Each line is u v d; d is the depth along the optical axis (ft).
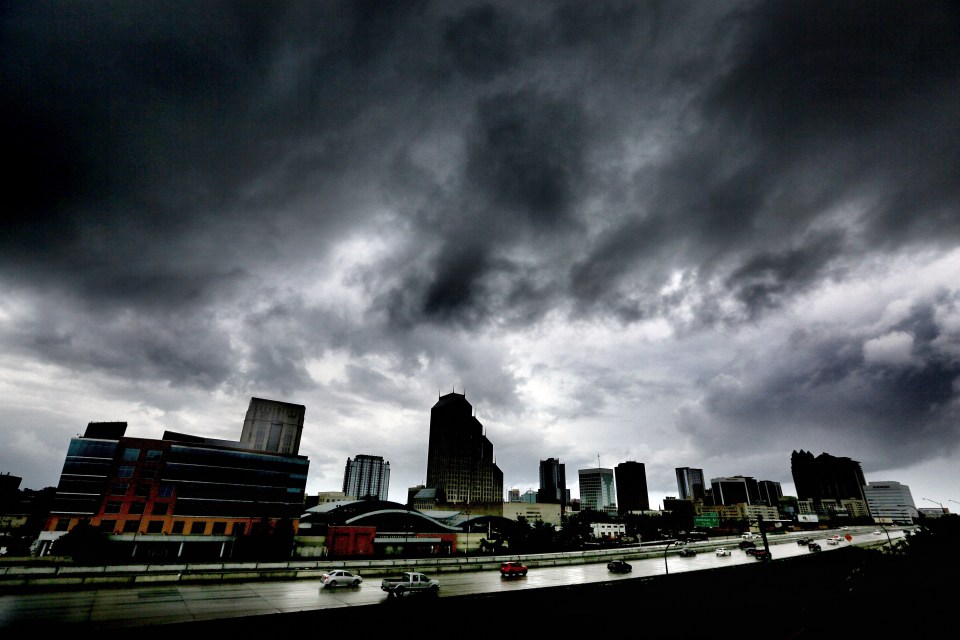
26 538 276.62
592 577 183.42
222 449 280.92
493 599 71.61
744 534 494.18
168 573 141.08
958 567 156.35
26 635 49.19
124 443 259.60
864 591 116.47
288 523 261.24
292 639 55.16
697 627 83.25
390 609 62.23
